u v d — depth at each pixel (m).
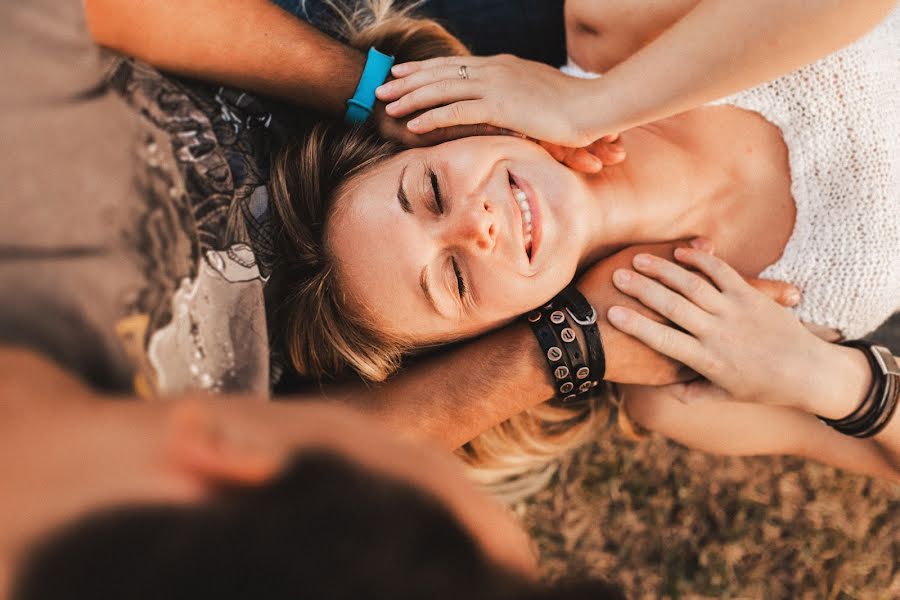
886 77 1.75
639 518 2.32
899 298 1.80
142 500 0.56
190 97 1.48
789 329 1.63
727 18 1.30
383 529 0.54
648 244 1.78
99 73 1.05
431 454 0.65
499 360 1.67
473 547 0.57
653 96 1.43
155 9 1.40
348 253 1.67
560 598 0.58
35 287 0.84
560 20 2.13
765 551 2.30
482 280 1.59
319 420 0.63
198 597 0.52
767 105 1.77
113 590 0.53
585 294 1.70
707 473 2.33
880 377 1.64
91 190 0.95
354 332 1.73
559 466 2.36
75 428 0.65
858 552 2.29
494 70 1.60
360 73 1.70
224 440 0.57
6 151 0.85
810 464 2.32
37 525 0.58
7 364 0.74
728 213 1.82
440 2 2.12
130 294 1.00
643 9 1.72
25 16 0.90
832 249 1.73
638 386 1.87
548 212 1.58
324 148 1.75
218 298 1.39
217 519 0.54
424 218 1.60
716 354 1.62
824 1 1.22
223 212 1.45
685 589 2.28
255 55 1.59
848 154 1.72
